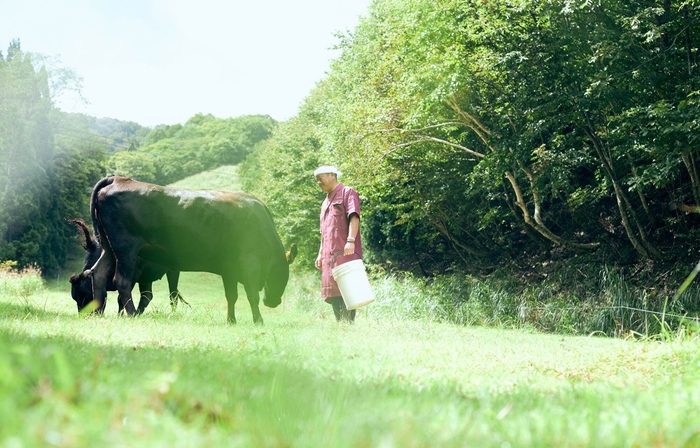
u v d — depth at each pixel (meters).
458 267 28.25
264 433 1.69
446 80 18.30
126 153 133.25
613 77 15.41
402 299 19.50
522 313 17.22
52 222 78.56
